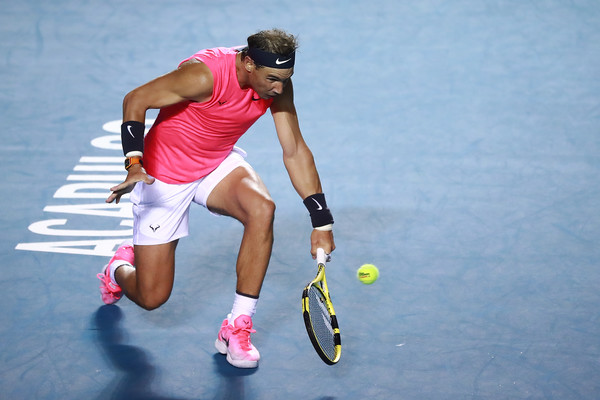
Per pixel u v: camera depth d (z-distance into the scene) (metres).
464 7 37.97
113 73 31.03
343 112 28.08
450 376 14.94
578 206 21.83
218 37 34.47
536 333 16.31
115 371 15.04
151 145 15.16
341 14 37.16
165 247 15.42
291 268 18.86
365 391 14.52
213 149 15.15
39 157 24.42
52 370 15.02
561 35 34.94
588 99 29.06
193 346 15.89
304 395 14.41
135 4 38.00
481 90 29.83
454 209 21.67
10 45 33.31
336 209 21.67
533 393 14.45
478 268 18.80
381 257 19.31
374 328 16.50
